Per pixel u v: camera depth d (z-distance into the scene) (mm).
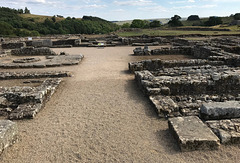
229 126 5598
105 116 7301
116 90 10047
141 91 9703
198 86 9227
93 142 5711
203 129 5492
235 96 9141
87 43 32156
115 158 5008
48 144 5668
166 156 4992
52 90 9734
